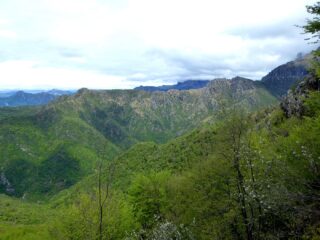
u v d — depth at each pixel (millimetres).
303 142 17641
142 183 50781
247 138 26141
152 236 20156
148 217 48688
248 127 27109
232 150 25000
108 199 33156
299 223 16016
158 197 49188
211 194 29531
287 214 15891
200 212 31406
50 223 48531
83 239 34750
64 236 40219
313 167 15023
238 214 25531
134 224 47188
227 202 27219
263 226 21391
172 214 45469
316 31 16938
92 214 33875
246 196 19531
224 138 26250
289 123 29297
